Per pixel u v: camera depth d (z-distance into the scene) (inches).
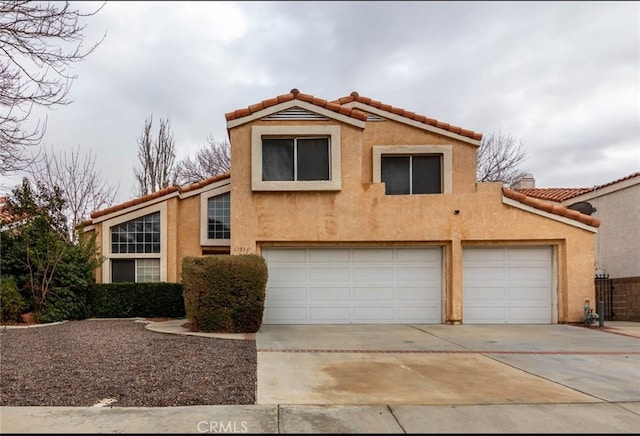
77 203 874.1
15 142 333.7
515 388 259.9
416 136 605.9
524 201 533.3
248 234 521.7
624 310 621.0
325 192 527.8
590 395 247.8
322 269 534.9
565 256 534.3
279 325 515.5
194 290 441.1
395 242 532.7
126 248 593.0
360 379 275.4
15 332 427.2
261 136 530.0
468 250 543.2
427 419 208.1
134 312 557.3
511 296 540.1
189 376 270.4
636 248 625.3
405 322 534.6
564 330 486.3
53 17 287.1
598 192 687.1
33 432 183.6
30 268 506.3
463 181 600.7
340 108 529.7
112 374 270.8
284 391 246.8
